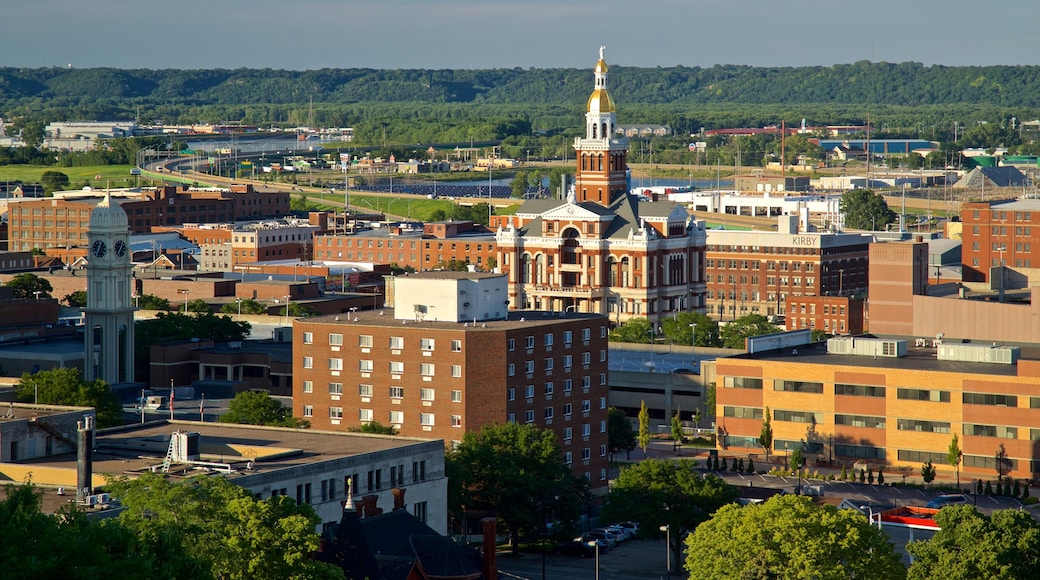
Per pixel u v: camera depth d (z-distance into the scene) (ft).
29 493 526.98
